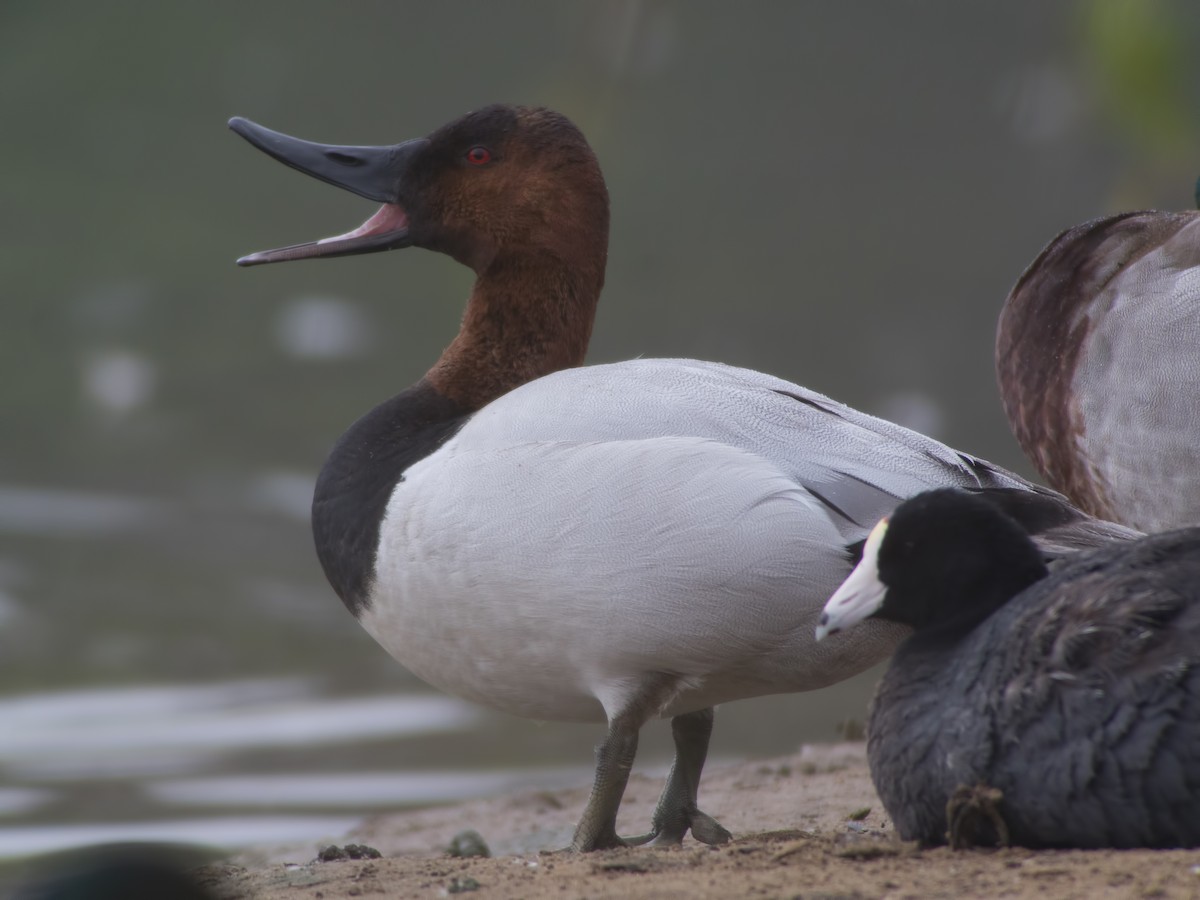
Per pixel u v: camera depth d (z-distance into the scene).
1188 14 7.37
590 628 7.39
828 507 7.38
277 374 23.36
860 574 6.69
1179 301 8.99
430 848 9.71
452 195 8.98
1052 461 9.67
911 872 5.90
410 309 26.39
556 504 7.36
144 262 28.23
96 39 36.84
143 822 10.91
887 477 7.44
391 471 8.05
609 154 34.59
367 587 7.94
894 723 6.31
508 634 7.56
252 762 12.10
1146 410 9.07
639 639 7.36
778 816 9.37
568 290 8.95
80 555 17.30
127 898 5.50
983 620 6.44
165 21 37.88
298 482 19.80
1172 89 7.33
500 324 8.91
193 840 10.55
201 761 12.10
